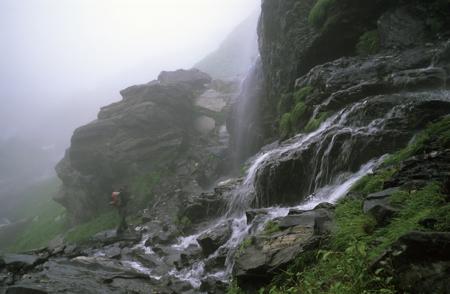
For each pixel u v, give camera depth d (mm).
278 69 19672
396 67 13117
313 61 17172
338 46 16562
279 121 18734
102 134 31781
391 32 14508
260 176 13703
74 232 28188
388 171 8508
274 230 8320
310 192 12406
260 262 7324
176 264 12641
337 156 11508
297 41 17625
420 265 4590
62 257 14023
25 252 14703
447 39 13195
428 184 6395
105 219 27422
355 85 13602
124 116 31656
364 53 15516
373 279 4840
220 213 16562
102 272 11641
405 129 10422
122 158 29859
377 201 6855
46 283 10344
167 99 33000
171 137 30750
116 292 10047
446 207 5438
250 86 25672
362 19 15922
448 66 11930
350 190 9273
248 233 11141
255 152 22250
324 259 5898
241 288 7504
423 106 10461
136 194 27141
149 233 18516
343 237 6559
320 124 13469
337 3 16250
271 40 20547
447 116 9164
